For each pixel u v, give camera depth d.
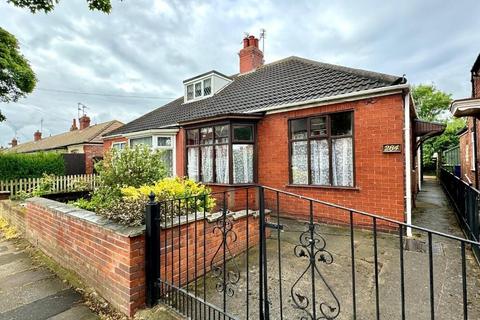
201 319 2.33
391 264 3.61
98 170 5.64
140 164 5.42
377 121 5.35
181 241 3.06
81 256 3.21
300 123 6.62
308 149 6.40
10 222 5.90
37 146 26.44
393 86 5.00
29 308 2.71
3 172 11.84
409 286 2.99
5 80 10.43
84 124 24.62
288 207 6.73
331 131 6.07
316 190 6.22
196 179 8.37
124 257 2.54
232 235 3.87
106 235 2.79
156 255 2.61
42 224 4.20
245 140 7.41
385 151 5.23
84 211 3.62
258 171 7.42
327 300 2.72
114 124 21.67
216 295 2.85
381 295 2.80
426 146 20.58
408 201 5.06
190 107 11.67
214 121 7.62
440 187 13.09
